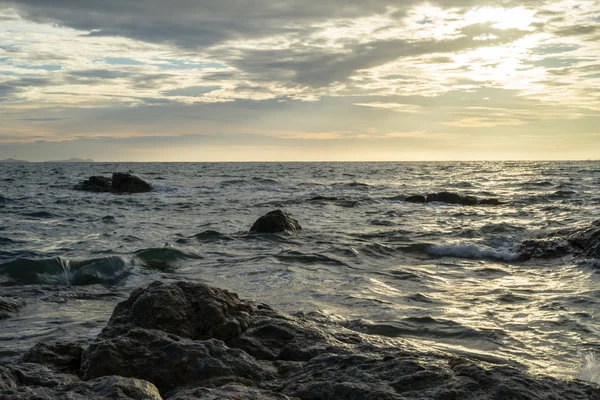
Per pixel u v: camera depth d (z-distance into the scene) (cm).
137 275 1198
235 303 688
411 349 633
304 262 1339
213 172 8362
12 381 471
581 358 670
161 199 3344
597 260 1297
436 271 1251
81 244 1644
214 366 541
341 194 3722
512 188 4184
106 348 544
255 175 7056
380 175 7038
